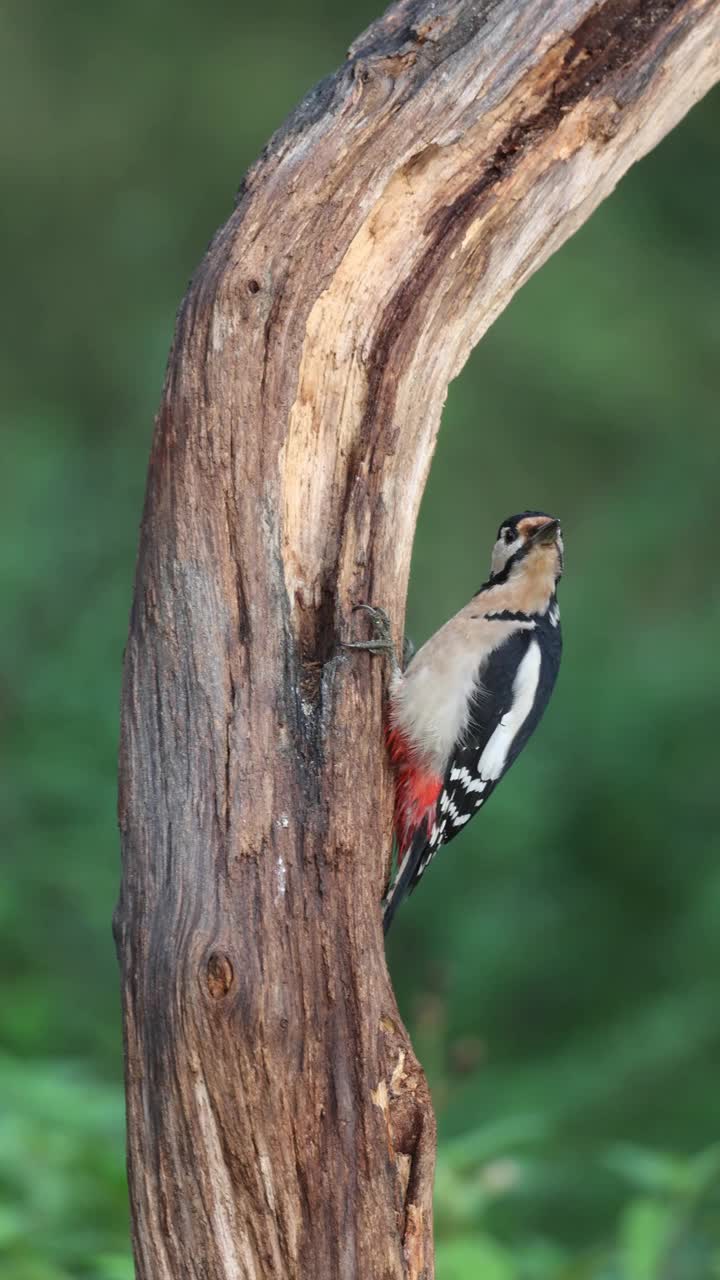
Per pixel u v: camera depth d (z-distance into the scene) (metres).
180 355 7.20
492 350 28.41
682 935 18.42
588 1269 9.20
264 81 31.12
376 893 7.18
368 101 7.39
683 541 26.78
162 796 7.04
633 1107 16.02
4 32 31.78
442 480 27.88
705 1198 10.02
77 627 18.17
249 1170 6.75
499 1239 13.14
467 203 7.59
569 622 24.91
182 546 7.16
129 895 7.03
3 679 17.64
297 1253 6.80
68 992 14.84
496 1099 16.09
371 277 7.46
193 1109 6.74
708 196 30.06
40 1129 9.30
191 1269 6.80
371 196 7.34
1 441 22.50
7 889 14.88
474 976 18.47
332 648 7.42
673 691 20.95
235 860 6.93
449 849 19.67
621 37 7.67
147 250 30.45
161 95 31.28
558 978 18.48
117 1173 9.46
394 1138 6.97
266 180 7.31
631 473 28.17
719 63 7.99
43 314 30.03
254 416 7.21
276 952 6.89
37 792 16.25
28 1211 8.92
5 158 30.80
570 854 19.78
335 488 7.54
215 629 7.11
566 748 20.91
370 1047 6.95
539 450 28.34
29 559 19.08
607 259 29.34
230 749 7.01
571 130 7.71
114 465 21.72
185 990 6.75
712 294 29.39
